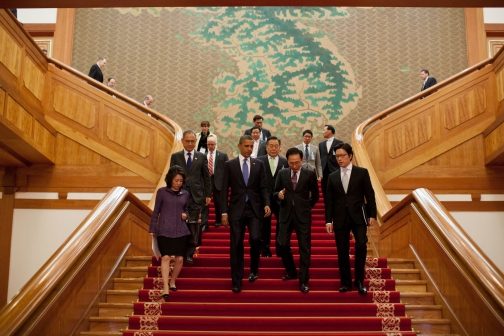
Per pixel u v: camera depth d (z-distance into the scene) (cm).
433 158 984
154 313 557
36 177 1003
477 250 519
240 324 533
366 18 1312
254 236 583
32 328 427
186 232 585
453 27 1303
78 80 1009
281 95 1280
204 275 630
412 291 612
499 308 451
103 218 591
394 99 1276
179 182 589
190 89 1292
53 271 484
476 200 970
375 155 998
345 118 1268
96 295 563
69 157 1006
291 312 556
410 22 1308
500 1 486
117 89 1293
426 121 997
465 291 506
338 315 557
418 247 647
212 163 815
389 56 1295
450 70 1284
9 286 976
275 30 1315
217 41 1312
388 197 977
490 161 951
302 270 582
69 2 502
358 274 582
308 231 589
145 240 759
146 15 1322
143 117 1030
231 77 1295
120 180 1005
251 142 595
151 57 1307
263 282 601
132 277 636
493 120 974
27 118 884
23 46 878
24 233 992
